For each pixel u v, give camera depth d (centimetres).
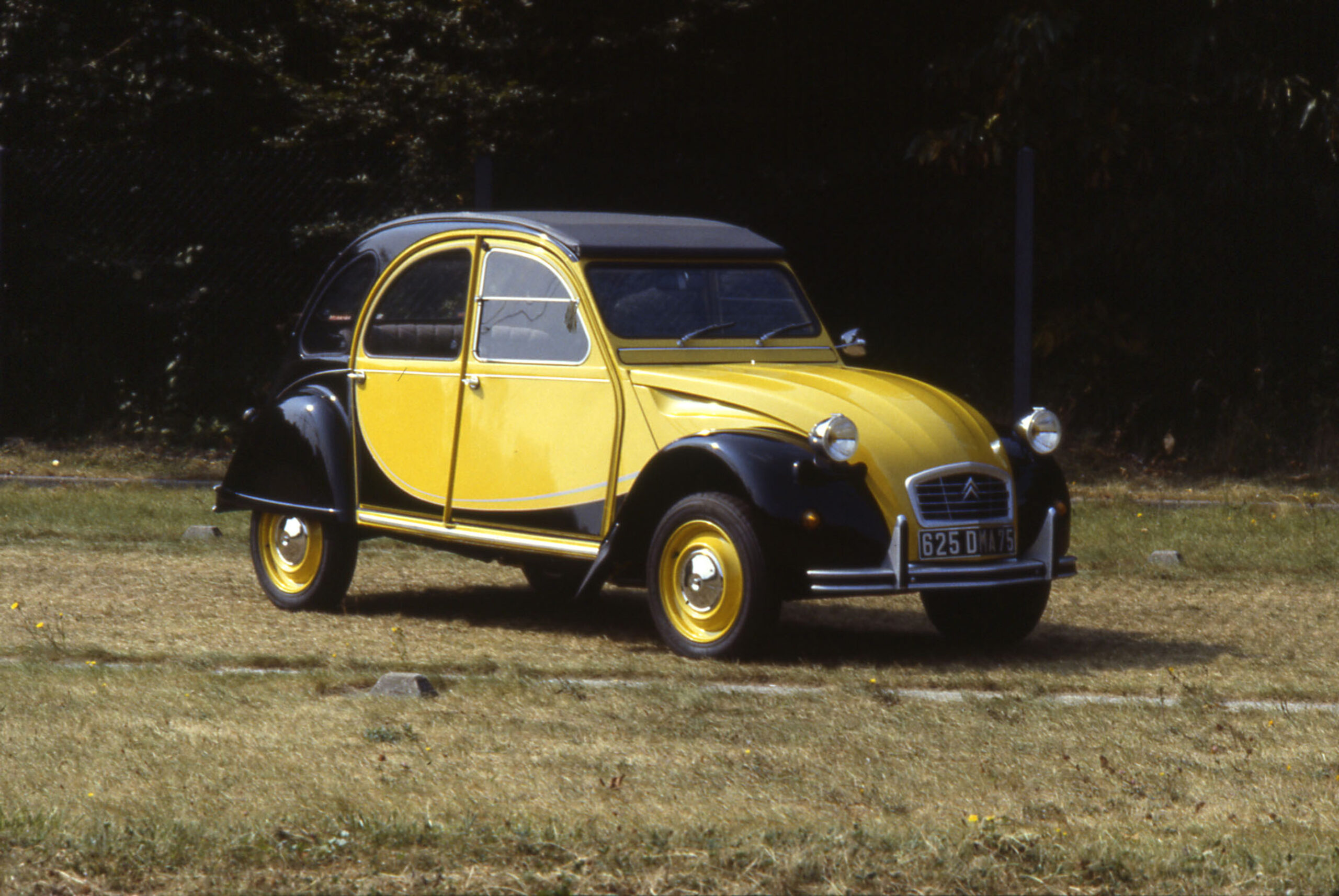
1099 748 798
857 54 2275
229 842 609
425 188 2234
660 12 2156
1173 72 2230
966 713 884
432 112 2200
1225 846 622
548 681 957
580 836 623
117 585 1357
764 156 2311
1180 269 2358
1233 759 777
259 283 2331
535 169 2245
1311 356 2359
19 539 1584
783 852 603
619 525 1094
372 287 1280
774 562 1027
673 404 1098
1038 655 1108
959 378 2372
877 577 1027
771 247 1251
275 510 1278
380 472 1243
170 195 2312
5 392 2278
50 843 607
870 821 653
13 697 878
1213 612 1293
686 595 1069
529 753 773
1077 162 2272
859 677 995
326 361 1296
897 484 1047
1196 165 2248
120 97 2420
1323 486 2152
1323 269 2364
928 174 2327
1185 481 2194
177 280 2333
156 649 1058
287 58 2450
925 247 2369
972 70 2181
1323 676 1013
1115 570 1496
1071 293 2412
